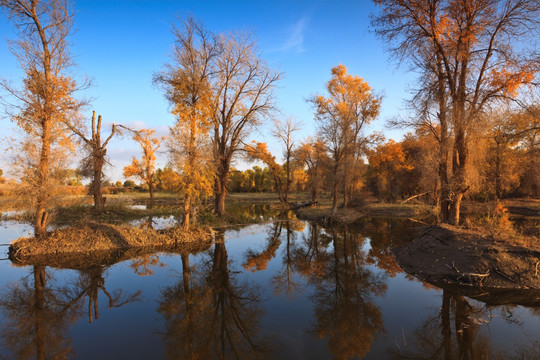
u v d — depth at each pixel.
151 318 7.21
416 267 10.77
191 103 15.53
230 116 23.14
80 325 6.79
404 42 13.49
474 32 12.08
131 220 22.73
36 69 12.59
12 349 5.67
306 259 13.40
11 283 9.50
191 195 16.02
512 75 11.52
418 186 34.47
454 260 9.73
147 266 11.61
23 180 12.35
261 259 13.36
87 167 23.97
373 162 36.19
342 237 18.34
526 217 23.08
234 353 5.53
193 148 14.99
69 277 10.17
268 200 50.25
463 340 5.99
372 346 5.82
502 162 25.25
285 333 6.45
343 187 29.44
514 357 5.30
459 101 12.62
